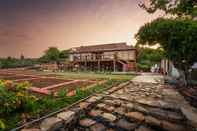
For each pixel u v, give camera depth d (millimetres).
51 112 4844
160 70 28734
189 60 8945
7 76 19188
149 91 9500
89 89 9250
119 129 4227
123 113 5457
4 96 4281
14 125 3750
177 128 4199
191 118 4613
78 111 5078
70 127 4441
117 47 33906
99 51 33688
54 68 39625
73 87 10352
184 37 7641
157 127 4285
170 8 4770
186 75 10633
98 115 5312
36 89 9156
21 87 5207
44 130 3547
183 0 4332
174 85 11562
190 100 6930
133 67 31516
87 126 4465
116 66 32625
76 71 32156
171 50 9383
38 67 44219
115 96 8031
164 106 6148
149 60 38844
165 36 8945
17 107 4625
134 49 30891
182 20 7715
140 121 4742
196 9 4488
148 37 9664
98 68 32344
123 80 14656
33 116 4438
